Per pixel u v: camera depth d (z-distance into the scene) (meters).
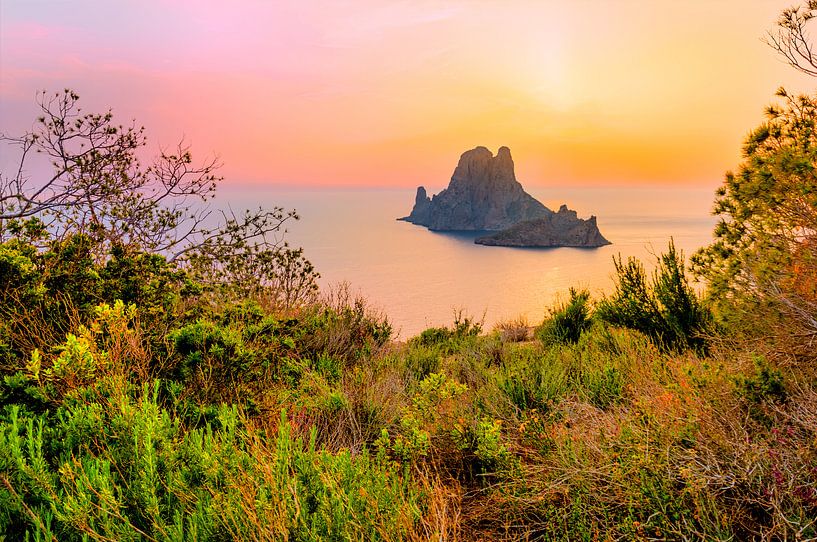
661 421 3.01
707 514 2.21
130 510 2.17
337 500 2.21
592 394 4.28
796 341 3.46
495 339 8.94
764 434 2.70
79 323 3.64
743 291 4.20
